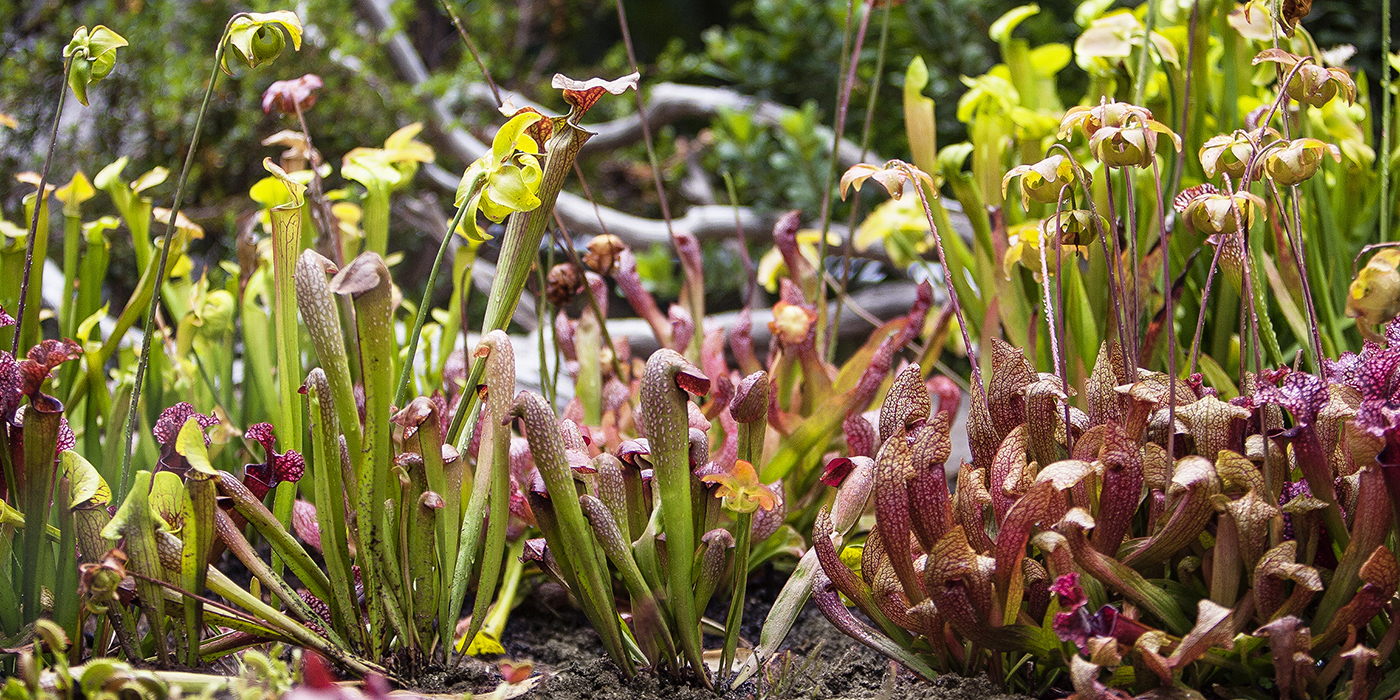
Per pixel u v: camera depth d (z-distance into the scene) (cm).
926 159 242
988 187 241
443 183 555
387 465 187
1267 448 183
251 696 174
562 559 190
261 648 194
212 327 235
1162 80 231
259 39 187
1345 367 185
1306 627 182
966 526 185
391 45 559
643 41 1043
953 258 237
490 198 186
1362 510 179
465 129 579
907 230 262
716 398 217
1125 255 220
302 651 190
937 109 520
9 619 187
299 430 197
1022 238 197
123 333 212
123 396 210
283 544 188
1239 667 182
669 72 633
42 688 177
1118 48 226
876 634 190
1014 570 182
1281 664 178
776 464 221
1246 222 190
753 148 511
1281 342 226
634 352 412
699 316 245
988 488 192
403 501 189
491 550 192
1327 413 180
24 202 209
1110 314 217
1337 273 222
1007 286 228
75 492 183
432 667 192
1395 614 180
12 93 456
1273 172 183
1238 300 220
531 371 346
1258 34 217
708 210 500
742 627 217
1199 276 225
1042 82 251
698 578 192
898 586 187
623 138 608
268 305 243
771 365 238
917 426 191
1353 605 179
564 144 190
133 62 478
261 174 522
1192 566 185
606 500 190
